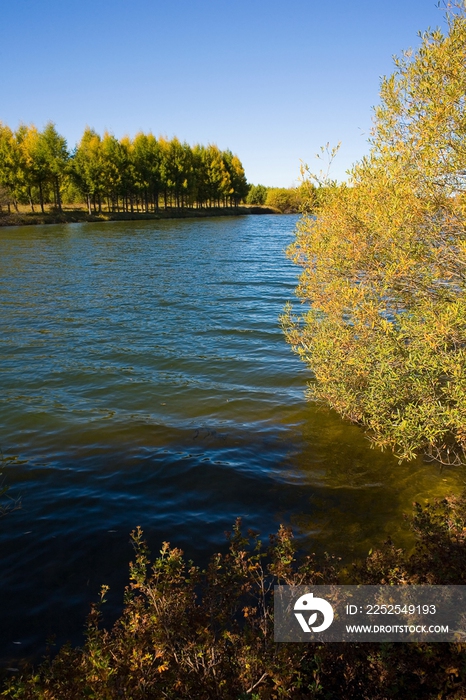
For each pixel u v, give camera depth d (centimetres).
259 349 1312
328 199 755
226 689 278
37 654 399
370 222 626
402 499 623
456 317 545
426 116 591
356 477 679
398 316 650
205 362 1201
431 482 658
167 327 1537
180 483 664
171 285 2289
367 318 634
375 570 375
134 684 276
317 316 890
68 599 460
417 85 609
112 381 1073
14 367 1159
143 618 311
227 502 622
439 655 302
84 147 6638
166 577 326
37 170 5872
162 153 7719
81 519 581
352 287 657
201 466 707
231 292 2130
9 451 752
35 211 6475
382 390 650
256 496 636
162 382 1067
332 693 302
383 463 714
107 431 823
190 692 278
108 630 418
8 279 2364
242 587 338
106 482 664
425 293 611
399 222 575
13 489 645
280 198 10575
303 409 919
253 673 280
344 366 739
